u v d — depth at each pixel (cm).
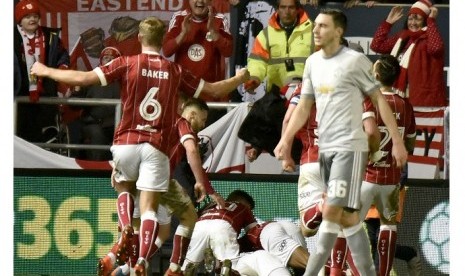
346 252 2855
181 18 3778
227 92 2912
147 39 2838
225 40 3772
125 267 3094
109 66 2794
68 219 3534
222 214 3083
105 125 3816
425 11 3809
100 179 3544
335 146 2561
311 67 2628
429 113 3716
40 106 3759
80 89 3828
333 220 2573
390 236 3091
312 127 2897
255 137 3578
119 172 2831
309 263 2611
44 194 3541
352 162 2552
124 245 2789
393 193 3038
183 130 3008
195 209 3272
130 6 3988
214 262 3069
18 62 3719
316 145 2897
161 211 3144
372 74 2591
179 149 3056
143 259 2756
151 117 2797
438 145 3706
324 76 2583
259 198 3525
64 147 3700
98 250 3534
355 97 2572
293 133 2669
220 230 3052
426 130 3712
